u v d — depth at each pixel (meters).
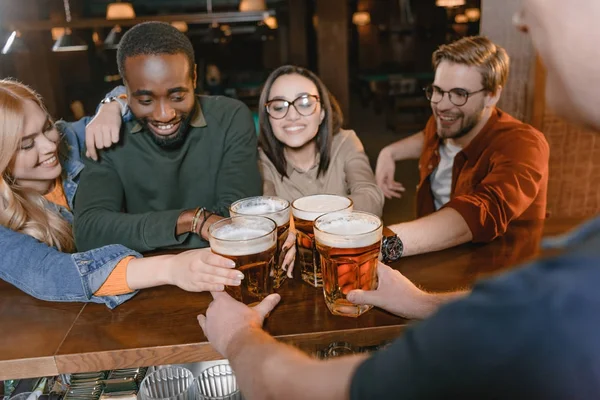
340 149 1.83
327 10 7.63
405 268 1.19
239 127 1.61
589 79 0.38
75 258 1.12
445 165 2.14
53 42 8.62
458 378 0.37
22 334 0.98
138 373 1.12
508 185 1.52
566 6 0.38
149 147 1.54
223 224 1.02
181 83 1.35
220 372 1.12
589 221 0.39
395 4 13.08
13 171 1.37
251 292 0.97
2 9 7.46
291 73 1.68
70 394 1.09
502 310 0.35
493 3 2.55
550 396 0.33
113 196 1.51
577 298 0.33
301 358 0.58
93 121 1.49
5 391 1.19
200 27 12.45
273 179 1.82
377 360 0.42
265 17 7.99
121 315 1.03
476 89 1.85
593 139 2.57
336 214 1.01
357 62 13.68
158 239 1.29
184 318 1.01
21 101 1.32
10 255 1.15
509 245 1.30
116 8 8.03
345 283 0.95
